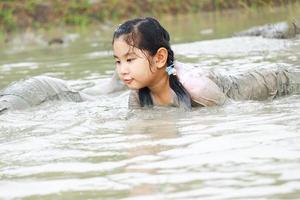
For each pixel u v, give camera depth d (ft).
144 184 10.82
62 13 64.18
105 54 35.17
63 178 11.71
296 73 20.15
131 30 18.13
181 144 13.43
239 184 10.35
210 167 11.47
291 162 11.28
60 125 16.93
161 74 18.39
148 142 13.94
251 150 12.35
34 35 56.13
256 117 15.67
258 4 49.85
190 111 17.61
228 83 19.12
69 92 21.13
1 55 39.81
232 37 35.91
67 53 37.78
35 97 20.13
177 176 11.10
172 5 66.23
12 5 63.67
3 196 10.87
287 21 36.14
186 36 41.68
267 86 19.33
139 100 18.99
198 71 18.63
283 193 9.71
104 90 22.79
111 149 13.64
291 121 14.70
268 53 27.94
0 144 15.05
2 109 19.07
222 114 16.65
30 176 12.03
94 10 65.26
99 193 10.59
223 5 63.77
